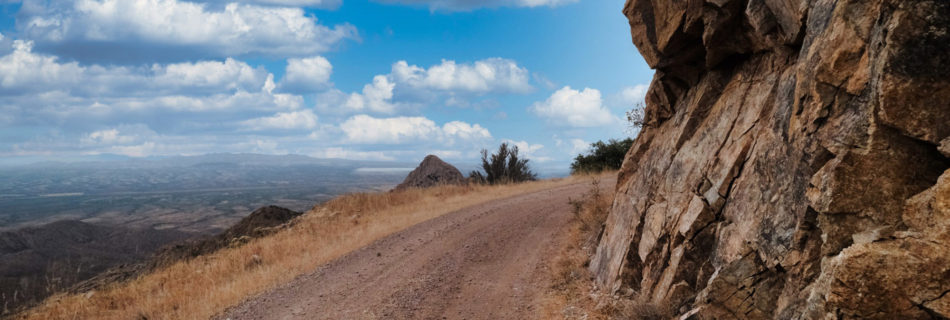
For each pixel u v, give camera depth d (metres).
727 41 6.85
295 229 18.36
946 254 2.92
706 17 6.75
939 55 3.14
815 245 4.21
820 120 4.08
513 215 17.53
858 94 3.70
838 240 3.62
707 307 5.23
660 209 7.63
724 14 6.45
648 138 10.52
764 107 5.90
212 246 18.44
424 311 8.90
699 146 7.17
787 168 4.77
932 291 2.96
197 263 15.23
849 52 3.77
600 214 13.45
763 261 4.86
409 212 20.05
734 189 5.91
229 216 137.25
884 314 3.09
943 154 3.16
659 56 8.59
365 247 14.03
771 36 5.82
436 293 9.82
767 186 5.17
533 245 13.27
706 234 6.20
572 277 9.94
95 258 36.38
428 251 13.16
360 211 21.30
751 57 6.77
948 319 2.89
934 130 3.19
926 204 3.12
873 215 3.48
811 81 4.25
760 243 4.93
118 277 16.03
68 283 16.95
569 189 22.92
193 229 94.81
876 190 3.48
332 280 11.14
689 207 6.63
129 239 59.31
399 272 11.41
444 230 15.62
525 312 8.48
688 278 6.34
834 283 3.26
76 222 65.50
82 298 12.32
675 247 6.72
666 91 9.33
